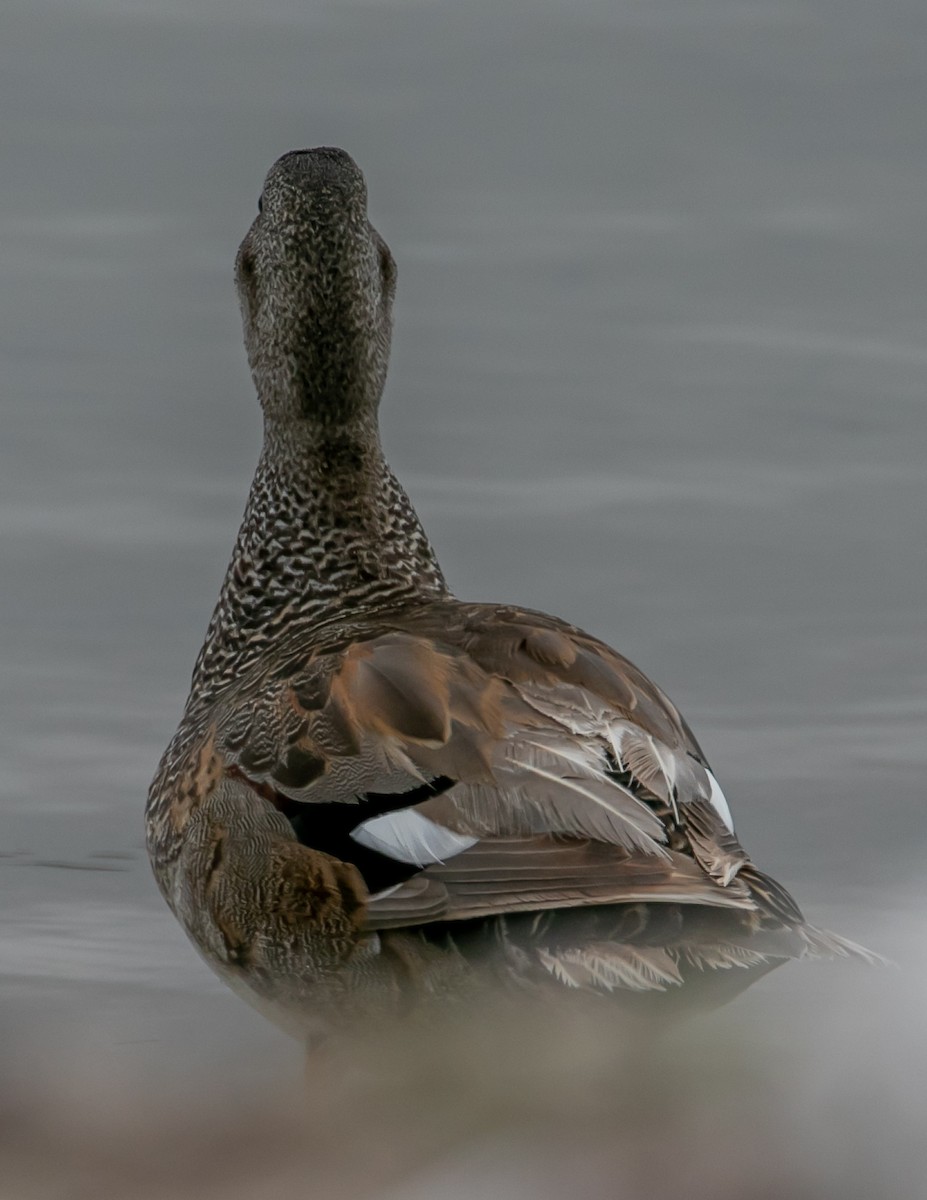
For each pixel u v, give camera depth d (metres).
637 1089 9.72
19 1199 8.77
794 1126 8.81
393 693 11.34
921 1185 8.36
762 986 12.79
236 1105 10.46
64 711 20.12
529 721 11.04
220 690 13.40
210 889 11.75
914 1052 9.80
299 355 13.48
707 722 20.12
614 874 10.34
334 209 13.45
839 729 19.83
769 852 16.88
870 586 23.55
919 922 14.84
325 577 13.48
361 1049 11.43
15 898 15.90
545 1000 10.57
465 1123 9.48
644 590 23.48
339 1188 8.66
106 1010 13.48
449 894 10.64
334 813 11.25
